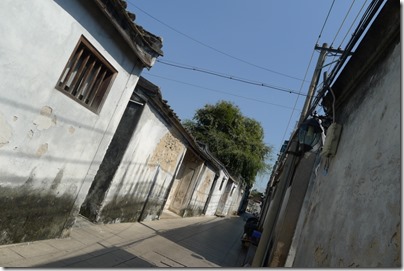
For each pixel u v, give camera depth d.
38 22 4.24
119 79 6.47
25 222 5.13
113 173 8.35
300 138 5.88
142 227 10.30
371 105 3.43
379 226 2.38
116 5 5.11
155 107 9.25
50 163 5.29
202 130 30.20
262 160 31.09
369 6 3.32
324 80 4.88
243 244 13.72
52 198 5.62
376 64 3.60
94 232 7.43
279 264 7.20
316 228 4.23
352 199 3.15
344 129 4.38
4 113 4.17
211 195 22.00
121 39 6.04
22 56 4.16
